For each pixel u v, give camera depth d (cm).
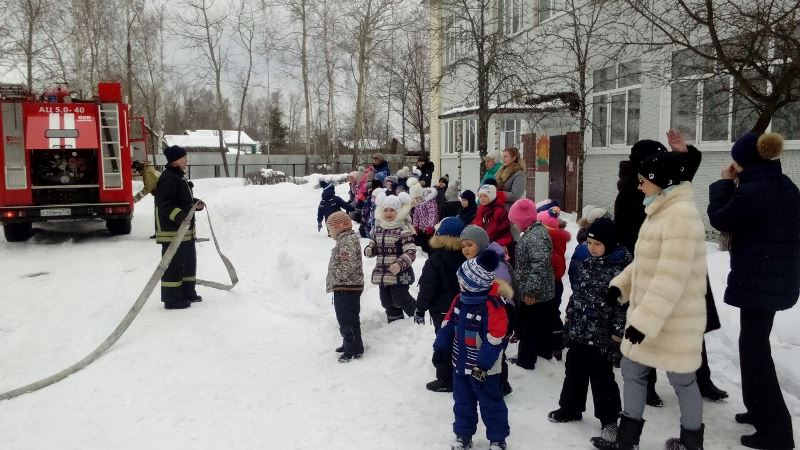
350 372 568
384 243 646
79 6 3675
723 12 784
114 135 1448
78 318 786
